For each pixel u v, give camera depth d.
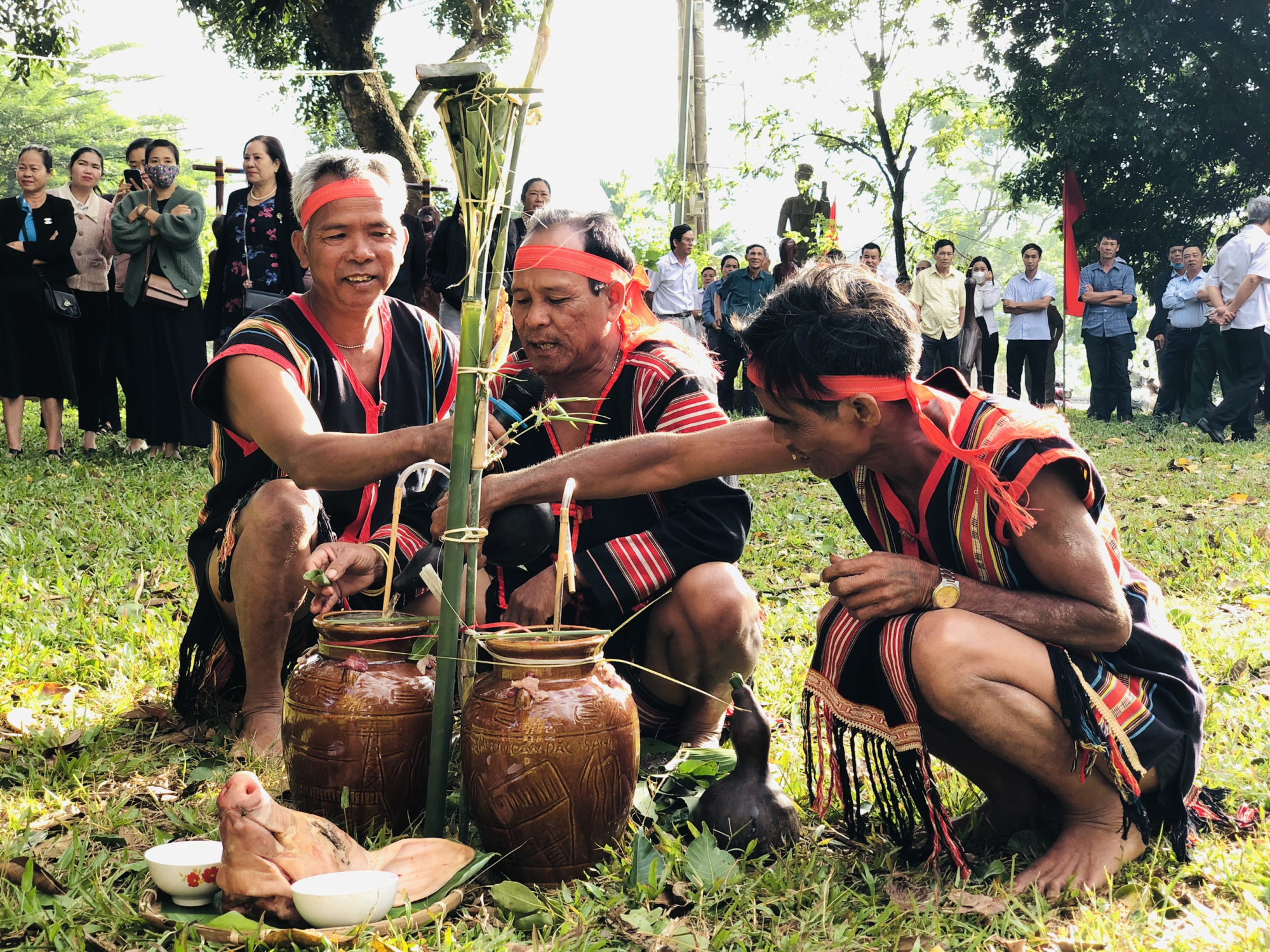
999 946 2.11
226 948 2.02
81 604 4.35
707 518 2.92
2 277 8.52
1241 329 11.19
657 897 2.27
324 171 3.03
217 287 8.44
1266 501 7.32
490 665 2.53
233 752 3.02
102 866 2.33
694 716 3.11
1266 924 2.08
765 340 2.34
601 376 3.04
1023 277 15.33
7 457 8.64
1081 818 2.43
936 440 2.34
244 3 17.81
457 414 2.37
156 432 8.93
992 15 22.19
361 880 2.09
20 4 16.88
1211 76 21.05
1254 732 3.15
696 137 23.73
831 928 2.17
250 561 2.97
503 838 2.30
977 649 2.29
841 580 2.40
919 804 2.42
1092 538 2.33
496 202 2.34
